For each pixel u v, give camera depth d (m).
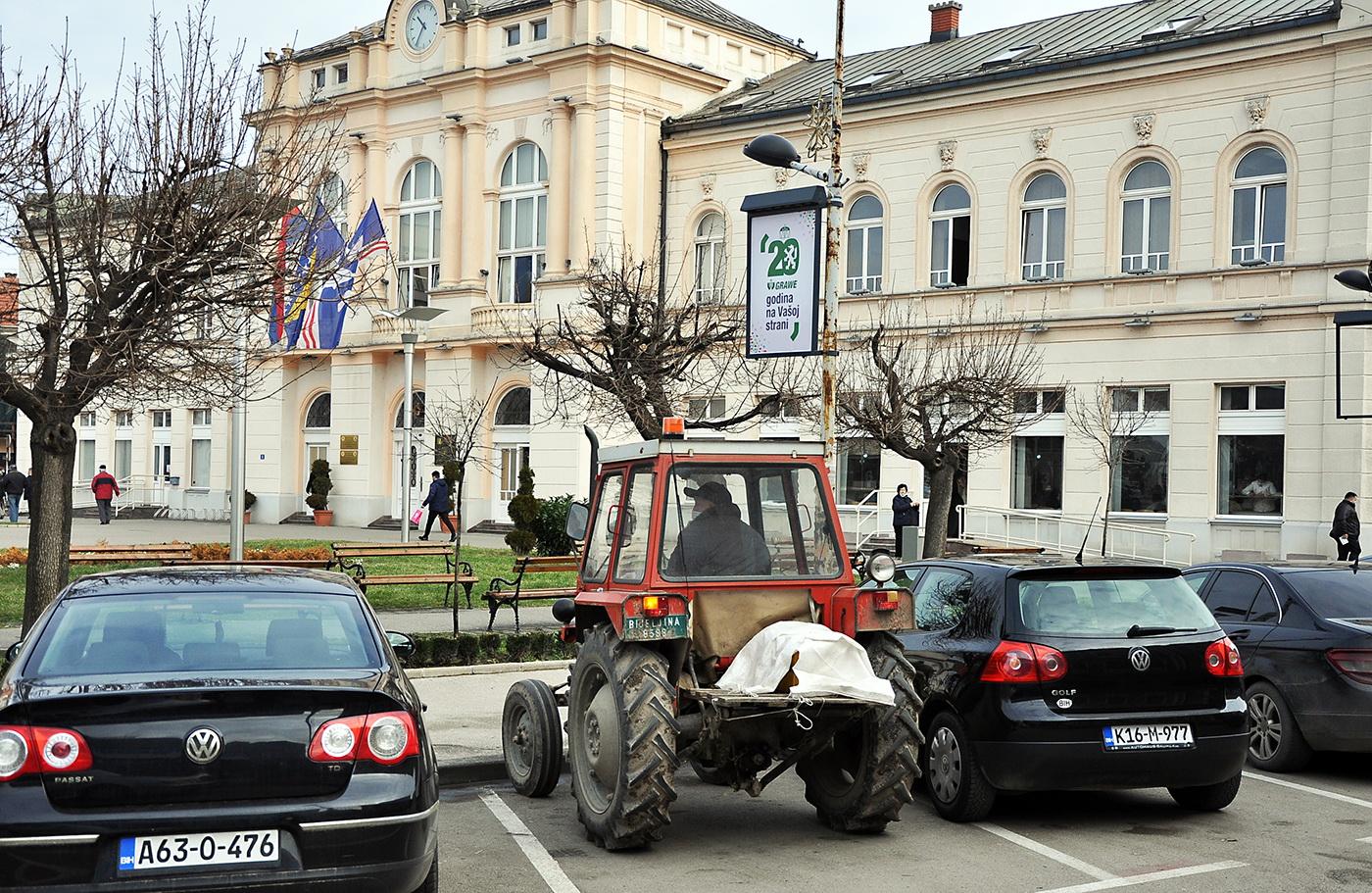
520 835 8.66
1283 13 30.12
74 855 5.48
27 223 14.05
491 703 13.29
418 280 43.62
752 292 15.14
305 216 15.74
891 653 8.52
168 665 6.22
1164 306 30.72
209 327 15.03
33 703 5.57
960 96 33.88
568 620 9.61
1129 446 31.36
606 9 38.34
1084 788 8.61
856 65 40.28
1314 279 28.75
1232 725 8.79
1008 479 33.12
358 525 43.84
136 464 52.16
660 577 8.32
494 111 41.25
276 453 46.41
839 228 15.43
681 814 9.28
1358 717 10.07
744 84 41.94
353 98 43.94
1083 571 9.11
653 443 8.57
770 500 8.65
